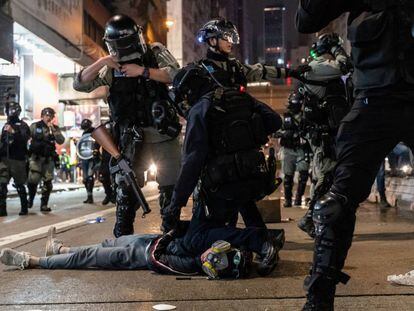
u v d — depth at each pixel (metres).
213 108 3.59
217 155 3.62
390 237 5.48
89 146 11.23
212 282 3.51
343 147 2.38
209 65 3.87
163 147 4.61
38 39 19.16
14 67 19.58
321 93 5.28
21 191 9.82
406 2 2.23
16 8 16.58
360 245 4.97
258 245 3.65
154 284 3.48
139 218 8.08
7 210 10.99
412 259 4.15
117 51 4.39
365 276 3.56
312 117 5.30
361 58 2.33
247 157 3.59
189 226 3.80
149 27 41.78
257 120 3.69
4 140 9.55
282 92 52.88
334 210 2.32
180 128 4.59
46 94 24.30
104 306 2.98
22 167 9.77
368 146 2.32
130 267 3.92
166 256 3.77
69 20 22.45
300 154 9.77
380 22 2.27
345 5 2.43
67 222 8.10
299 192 10.14
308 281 2.36
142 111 4.53
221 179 3.57
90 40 26.59
